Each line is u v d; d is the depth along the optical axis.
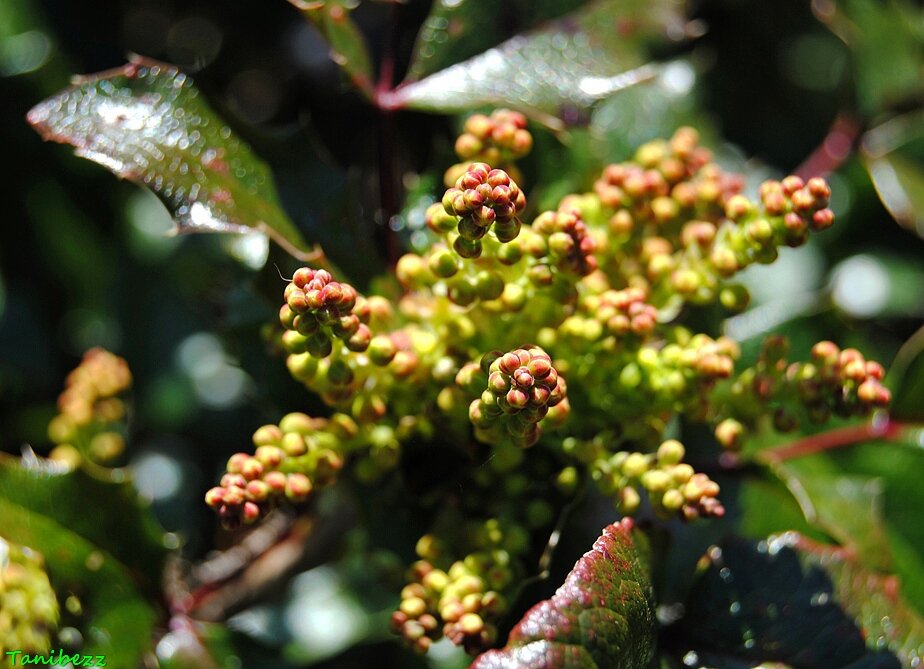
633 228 0.37
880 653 0.36
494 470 0.36
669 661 0.37
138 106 0.37
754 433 0.38
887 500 0.40
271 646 0.40
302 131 0.38
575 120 0.39
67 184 0.46
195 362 0.46
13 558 0.37
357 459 0.38
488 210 0.34
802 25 0.48
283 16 0.49
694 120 0.45
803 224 0.36
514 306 0.35
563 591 0.34
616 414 0.36
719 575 0.37
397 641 0.44
